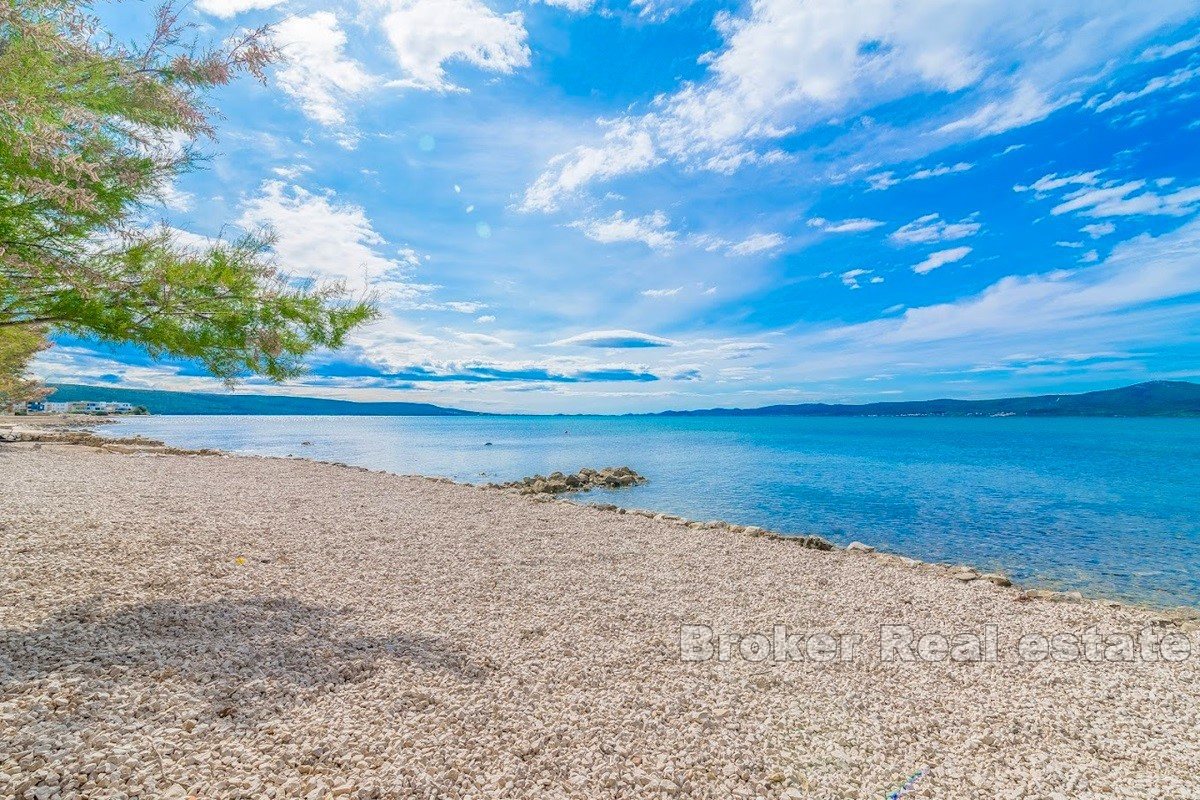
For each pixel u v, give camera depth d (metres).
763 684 5.26
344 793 3.25
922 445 60.00
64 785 2.98
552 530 11.84
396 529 10.87
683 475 31.47
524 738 4.05
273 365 6.17
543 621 6.49
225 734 3.68
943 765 4.11
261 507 11.95
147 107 4.57
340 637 5.47
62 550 7.12
